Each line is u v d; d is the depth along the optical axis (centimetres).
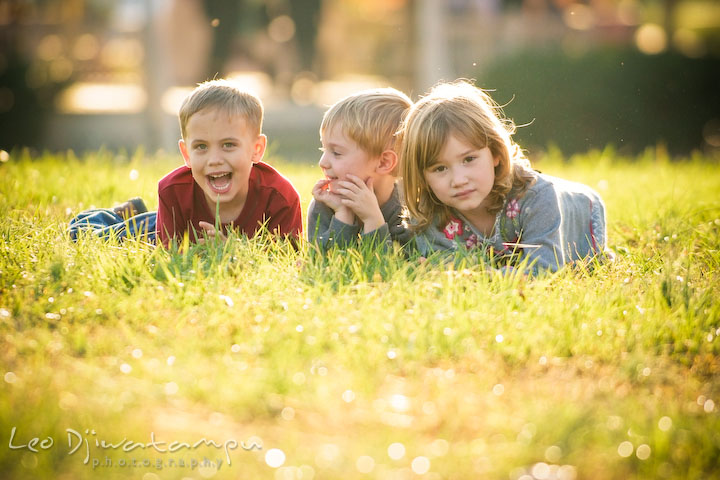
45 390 296
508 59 1720
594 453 270
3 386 301
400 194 498
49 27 1839
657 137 1778
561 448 270
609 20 2153
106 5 2005
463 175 441
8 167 831
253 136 497
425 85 1945
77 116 1853
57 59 1872
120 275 414
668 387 326
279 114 2019
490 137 445
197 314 373
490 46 1984
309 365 326
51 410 282
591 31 2050
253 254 444
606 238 541
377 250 452
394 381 321
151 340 348
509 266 446
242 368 321
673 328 371
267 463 265
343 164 478
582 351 354
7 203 612
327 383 310
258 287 405
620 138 1744
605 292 417
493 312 380
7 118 1805
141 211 599
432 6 1919
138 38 1823
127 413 289
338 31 2456
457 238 469
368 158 480
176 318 367
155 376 312
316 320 358
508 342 354
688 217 617
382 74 2250
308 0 2089
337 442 279
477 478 258
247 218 517
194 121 480
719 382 331
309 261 438
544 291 409
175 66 2481
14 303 382
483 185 447
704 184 830
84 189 699
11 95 1800
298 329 350
